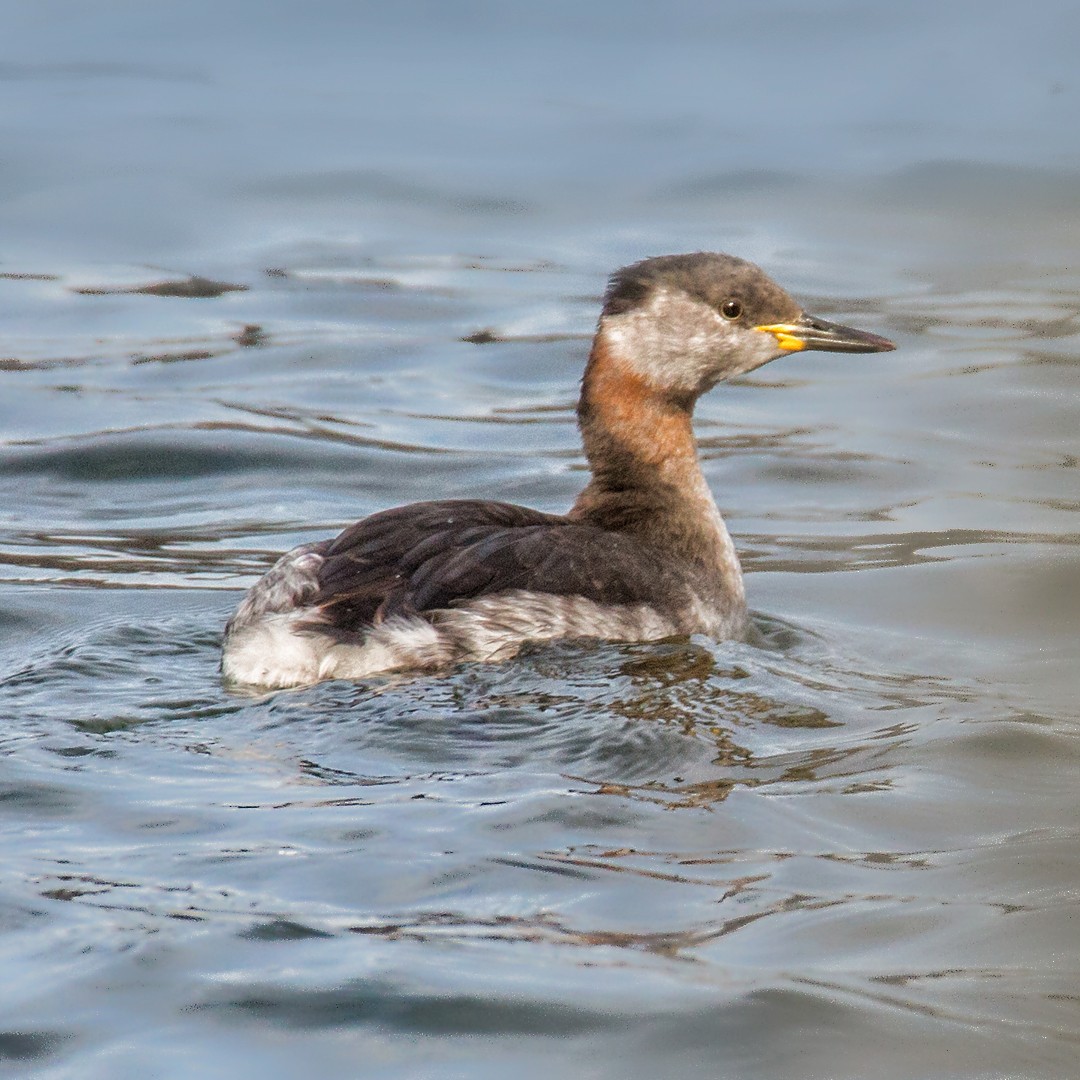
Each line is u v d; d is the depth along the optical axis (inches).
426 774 389.1
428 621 451.2
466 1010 292.7
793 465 687.7
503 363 797.2
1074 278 886.4
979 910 329.1
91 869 338.3
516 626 458.3
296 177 1034.7
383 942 312.5
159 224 971.3
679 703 435.2
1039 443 702.5
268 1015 290.0
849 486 665.6
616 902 331.0
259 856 345.1
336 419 731.4
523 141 1095.6
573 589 473.7
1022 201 987.9
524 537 483.2
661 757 401.4
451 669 447.2
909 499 651.5
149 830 357.1
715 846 356.8
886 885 340.2
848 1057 281.6
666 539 519.2
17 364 781.3
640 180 1031.0
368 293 881.5
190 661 471.2
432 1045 283.3
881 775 396.5
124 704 432.5
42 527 618.2
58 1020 287.6
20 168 1037.8
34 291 874.1
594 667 455.8
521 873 340.8
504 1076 276.4
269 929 315.9
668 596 490.3
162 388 760.3
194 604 539.2
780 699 444.8
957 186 1011.9
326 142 1092.5
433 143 1088.8
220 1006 292.2
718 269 532.4
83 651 475.5
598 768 394.6
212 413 732.0
